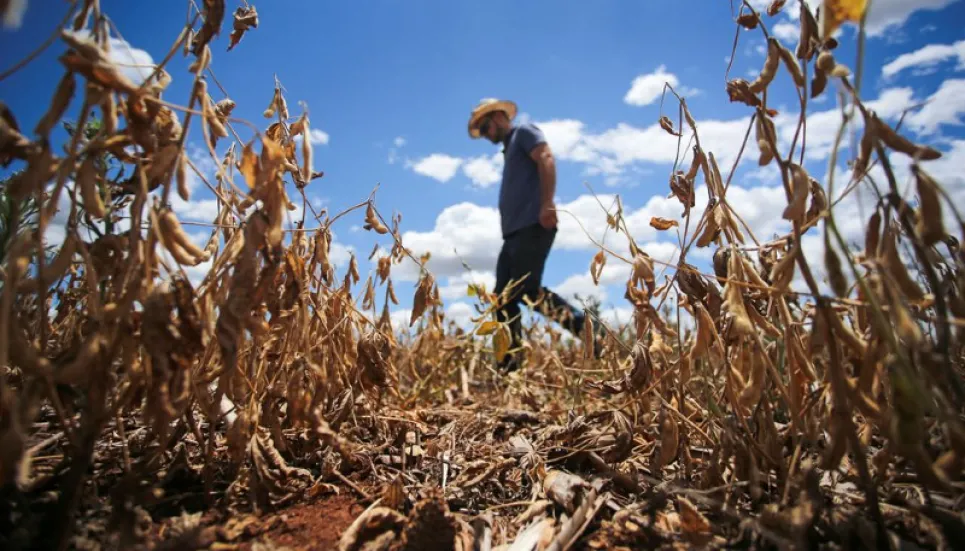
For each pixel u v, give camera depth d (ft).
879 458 4.11
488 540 4.56
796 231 3.96
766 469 4.94
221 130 4.19
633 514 4.73
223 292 4.77
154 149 4.05
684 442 5.25
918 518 4.10
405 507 4.93
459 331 14.07
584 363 9.07
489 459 6.23
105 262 4.30
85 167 3.87
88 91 3.77
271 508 4.86
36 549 3.74
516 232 14.84
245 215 4.93
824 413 4.62
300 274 5.29
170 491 4.99
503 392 11.12
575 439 6.22
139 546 3.86
